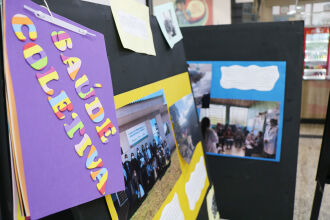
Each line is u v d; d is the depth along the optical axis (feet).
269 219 3.93
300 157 7.85
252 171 3.85
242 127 3.77
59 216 1.30
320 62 10.77
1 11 1.00
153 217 1.86
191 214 2.48
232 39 3.59
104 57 1.52
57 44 1.22
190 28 3.71
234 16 10.58
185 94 2.83
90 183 1.31
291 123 3.58
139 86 1.93
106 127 1.45
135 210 1.67
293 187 3.74
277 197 3.83
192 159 2.73
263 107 3.64
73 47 1.31
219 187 4.05
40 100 1.11
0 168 1.04
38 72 1.12
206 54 3.72
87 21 1.47
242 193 3.97
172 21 2.74
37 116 1.09
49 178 1.12
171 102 2.43
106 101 1.48
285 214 3.85
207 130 3.91
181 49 2.92
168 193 2.11
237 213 4.06
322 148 3.19
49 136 1.13
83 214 1.28
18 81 1.03
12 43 1.02
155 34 2.37
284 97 3.55
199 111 3.89
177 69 2.73
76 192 1.23
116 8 1.78
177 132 2.42
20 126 1.02
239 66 3.64
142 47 2.04
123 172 1.58
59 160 1.17
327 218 4.98
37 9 1.13
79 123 1.28
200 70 3.77
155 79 2.21
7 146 1.04
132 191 1.66
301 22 3.34
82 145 1.29
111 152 1.46
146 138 1.89
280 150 3.67
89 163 1.31
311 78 10.93
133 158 1.71
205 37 3.67
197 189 2.72
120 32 1.76
